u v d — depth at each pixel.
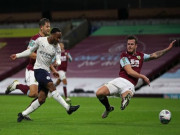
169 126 27.66
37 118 32.38
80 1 85.56
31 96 33.31
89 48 77.31
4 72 72.81
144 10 80.69
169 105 45.00
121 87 28.39
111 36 79.56
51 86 28.14
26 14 86.50
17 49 80.19
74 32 79.31
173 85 61.03
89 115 34.62
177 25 78.56
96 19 83.38
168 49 29.38
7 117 33.03
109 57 73.38
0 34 85.50
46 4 87.00
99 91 28.50
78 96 61.59
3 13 87.81
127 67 28.06
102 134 23.94
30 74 33.22
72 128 26.47
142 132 24.75
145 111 37.97
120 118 32.53
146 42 75.31
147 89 60.62
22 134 24.05
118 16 83.12
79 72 70.06
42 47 28.14
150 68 66.88
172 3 79.94
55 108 40.62
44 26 31.50
